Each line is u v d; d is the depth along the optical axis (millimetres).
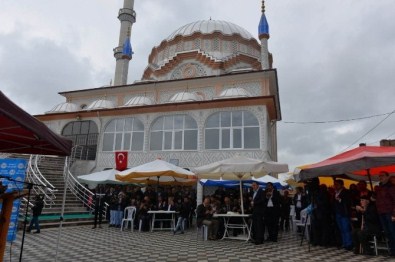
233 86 25141
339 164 8039
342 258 7660
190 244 10031
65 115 25688
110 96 30344
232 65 30062
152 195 15617
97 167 23562
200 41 31734
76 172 23562
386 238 8359
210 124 21516
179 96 24266
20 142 6266
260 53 33750
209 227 11156
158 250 8906
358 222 9297
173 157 21609
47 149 6609
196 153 21125
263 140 19922
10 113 4328
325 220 9578
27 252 8508
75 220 15414
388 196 7996
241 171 10773
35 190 16297
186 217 13445
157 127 22922
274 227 10820
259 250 8906
